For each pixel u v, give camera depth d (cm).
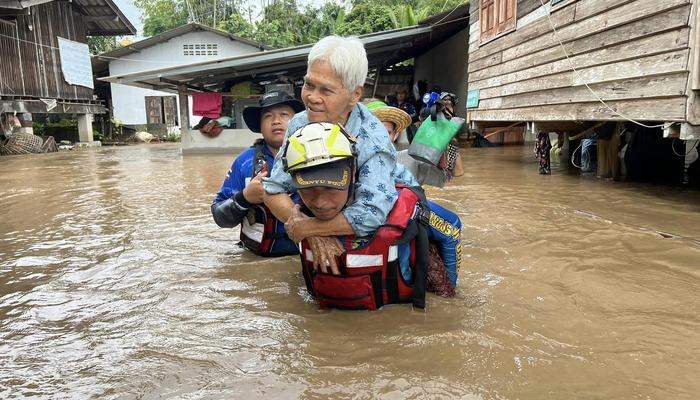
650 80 556
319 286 261
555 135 1395
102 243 433
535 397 182
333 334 237
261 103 357
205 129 1656
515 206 568
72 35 2291
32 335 247
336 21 2939
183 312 271
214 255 385
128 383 198
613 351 217
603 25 641
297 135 217
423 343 225
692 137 504
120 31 2680
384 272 255
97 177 969
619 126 772
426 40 1827
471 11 1233
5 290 316
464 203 591
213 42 2611
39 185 853
